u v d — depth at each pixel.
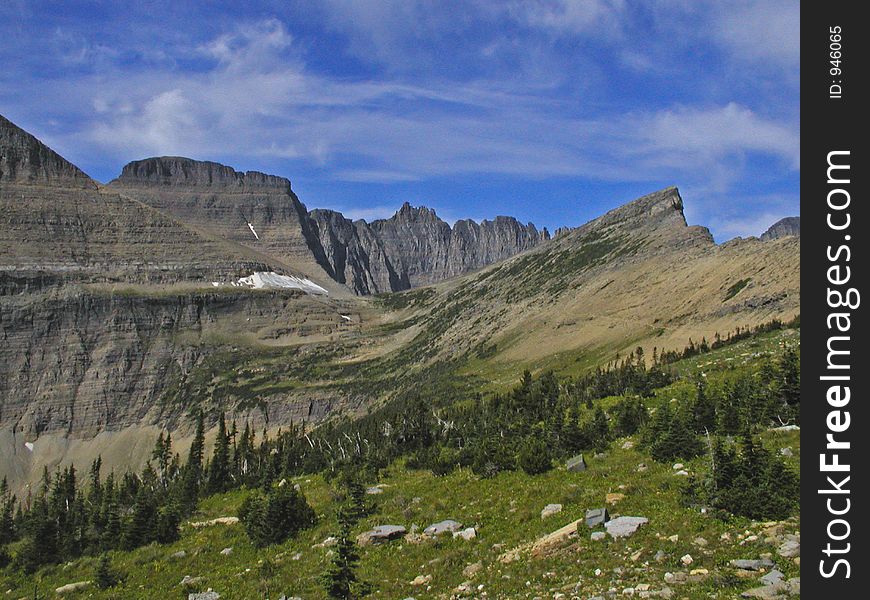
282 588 35.16
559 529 32.28
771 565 25.06
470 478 48.72
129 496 96.44
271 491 51.78
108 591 42.41
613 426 57.06
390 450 76.81
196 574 42.00
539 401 89.25
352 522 43.44
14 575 54.38
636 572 26.45
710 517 30.19
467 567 31.48
